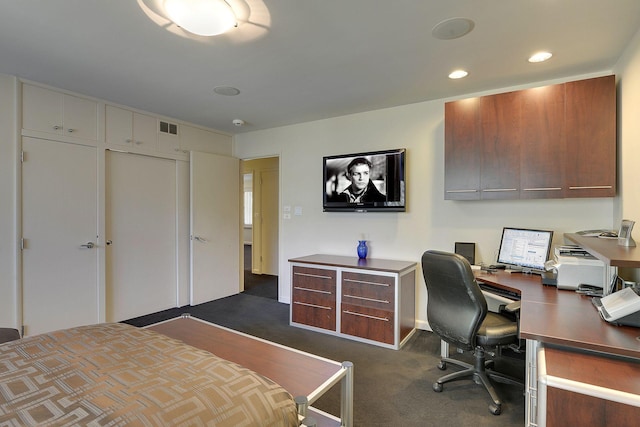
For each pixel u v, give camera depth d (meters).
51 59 2.46
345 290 3.21
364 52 2.33
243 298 4.63
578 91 2.44
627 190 2.20
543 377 1.10
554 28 2.00
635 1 1.72
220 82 2.90
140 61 2.49
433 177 3.37
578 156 2.44
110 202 3.51
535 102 2.59
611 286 1.90
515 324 2.13
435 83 2.90
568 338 1.27
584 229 2.71
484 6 1.79
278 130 4.46
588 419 1.03
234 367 1.29
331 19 1.93
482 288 2.57
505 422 1.92
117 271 3.58
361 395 2.20
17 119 2.81
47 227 3.01
